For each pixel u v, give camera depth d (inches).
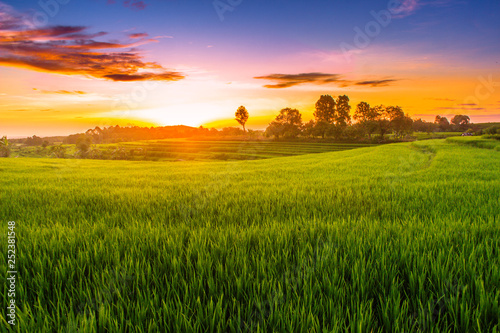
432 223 169.2
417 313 83.7
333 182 402.9
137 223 181.0
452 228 153.7
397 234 147.4
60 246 134.3
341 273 106.4
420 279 94.6
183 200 276.2
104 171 722.8
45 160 1160.2
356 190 322.0
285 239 140.6
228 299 91.3
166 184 413.1
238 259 116.3
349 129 3964.1
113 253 124.4
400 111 3774.6
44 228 167.2
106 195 306.7
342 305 85.3
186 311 80.7
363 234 147.6
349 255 121.0
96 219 207.9
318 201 259.6
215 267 112.6
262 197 282.5
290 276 102.7
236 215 212.7
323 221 179.8
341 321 76.1
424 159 871.7
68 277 106.0
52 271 108.9
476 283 90.8
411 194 287.1
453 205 233.9
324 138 4138.8
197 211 230.1
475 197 260.4
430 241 133.0
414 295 93.7
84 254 122.2
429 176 454.0
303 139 4160.9
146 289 95.2
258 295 89.7
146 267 110.7
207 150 3444.9
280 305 85.2
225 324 80.1
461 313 78.9
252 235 151.4
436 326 75.0
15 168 742.5
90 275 110.0
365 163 775.7
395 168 627.2
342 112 4409.5
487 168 565.0
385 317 79.7
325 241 139.0
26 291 94.0
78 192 333.7
